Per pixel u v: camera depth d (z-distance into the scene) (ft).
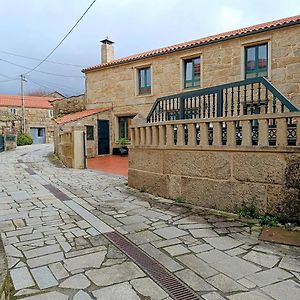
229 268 9.71
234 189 15.98
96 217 15.69
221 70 40.52
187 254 10.84
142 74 51.44
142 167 22.58
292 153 13.69
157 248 11.41
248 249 11.25
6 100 115.65
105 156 53.06
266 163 14.62
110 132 54.95
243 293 8.23
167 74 46.85
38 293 8.23
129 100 52.39
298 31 34.01
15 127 90.68
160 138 20.45
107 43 61.82
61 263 10.11
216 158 16.81
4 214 16.31
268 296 8.05
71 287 8.55
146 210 17.06
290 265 9.88
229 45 39.60
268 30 35.76
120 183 26.30
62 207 17.87
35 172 33.73
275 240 12.06
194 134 18.04
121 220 15.14
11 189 23.71
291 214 13.84
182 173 18.86
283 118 13.99
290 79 34.73
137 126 22.95
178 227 13.93
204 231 13.33
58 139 50.21
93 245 11.74
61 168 37.76
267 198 14.65
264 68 37.37
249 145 15.24
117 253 10.94
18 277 9.12
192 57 44.11
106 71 55.83
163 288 8.50
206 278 9.07
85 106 60.23
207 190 17.35
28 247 11.53
